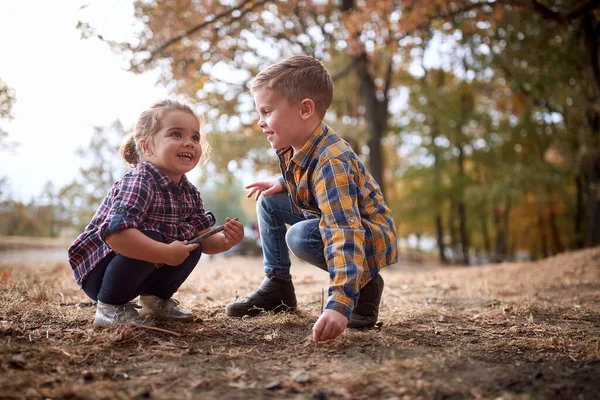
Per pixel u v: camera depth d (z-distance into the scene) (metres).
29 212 9.49
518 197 19.94
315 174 2.32
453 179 20.66
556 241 20.80
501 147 19.41
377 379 1.70
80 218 9.98
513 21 9.44
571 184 19.42
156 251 2.16
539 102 15.76
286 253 2.90
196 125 2.48
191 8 7.31
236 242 2.54
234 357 1.97
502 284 4.95
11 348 1.92
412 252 26.84
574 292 4.35
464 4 8.38
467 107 18.83
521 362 1.93
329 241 2.18
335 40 11.44
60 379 1.66
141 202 2.24
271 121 2.40
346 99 15.37
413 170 21.94
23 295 3.08
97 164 9.09
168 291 2.56
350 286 2.06
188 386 1.63
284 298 2.88
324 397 1.55
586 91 11.52
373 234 2.37
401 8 8.56
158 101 2.50
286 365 1.88
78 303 2.92
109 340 2.09
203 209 2.64
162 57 6.75
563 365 1.90
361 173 2.44
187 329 2.40
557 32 9.20
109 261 2.29
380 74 15.74
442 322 2.79
